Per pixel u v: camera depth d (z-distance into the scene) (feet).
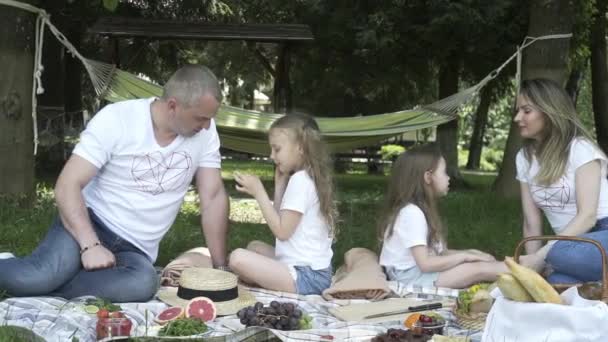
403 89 49.85
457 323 10.13
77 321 9.52
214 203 12.57
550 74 26.08
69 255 10.93
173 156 11.50
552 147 12.14
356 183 45.14
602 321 7.77
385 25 35.47
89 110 56.29
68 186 11.02
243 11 48.19
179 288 11.02
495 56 37.83
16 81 20.26
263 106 104.06
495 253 18.99
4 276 10.77
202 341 8.91
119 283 10.85
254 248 13.38
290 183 12.12
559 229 12.63
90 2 37.73
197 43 52.60
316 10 38.63
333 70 44.47
